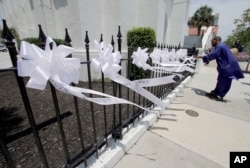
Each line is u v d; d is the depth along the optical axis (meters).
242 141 2.01
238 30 7.93
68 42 1.11
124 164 1.60
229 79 3.28
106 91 3.39
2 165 1.41
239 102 3.37
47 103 2.80
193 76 5.85
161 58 2.49
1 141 0.80
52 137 1.79
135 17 5.30
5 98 3.16
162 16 5.85
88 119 2.22
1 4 21.42
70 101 2.89
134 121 2.20
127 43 4.91
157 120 2.50
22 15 11.75
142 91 1.78
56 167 1.36
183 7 7.75
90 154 1.43
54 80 0.80
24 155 1.50
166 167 1.58
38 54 0.70
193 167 1.58
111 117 2.31
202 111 2.88
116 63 1.40
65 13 4.32
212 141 2.00
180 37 8.20
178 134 2.13
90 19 4.12
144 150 1.80
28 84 0.68
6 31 0.74
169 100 3.14
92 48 4.31
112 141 1.75
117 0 4.27
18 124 2.09
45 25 5.42
